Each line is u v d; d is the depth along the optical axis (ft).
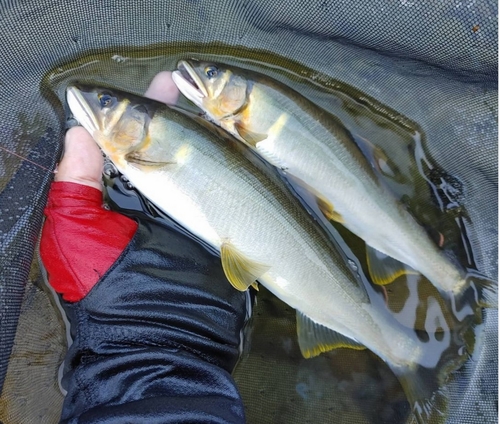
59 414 0.75
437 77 0.79
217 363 0.76
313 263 0.80
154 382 0.67
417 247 0.82
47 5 0.76
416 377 0.79
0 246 0.74
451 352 0.79
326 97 0.86
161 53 0.86
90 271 0.72
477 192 0.80
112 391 0.66
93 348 0.70
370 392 0.80
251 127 0.85
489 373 0.77
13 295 0.74
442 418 0.76
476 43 0.76
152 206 0.85
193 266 0.80
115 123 0.79
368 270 0.85
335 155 0.83
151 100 0.81
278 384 0.82
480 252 0.80
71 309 0.74
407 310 0.81
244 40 0.85
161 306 0.74
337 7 0.77
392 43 0.79
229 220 0.80
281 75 0.87
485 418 0.75
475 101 0.79
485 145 0.79
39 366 0.76
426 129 0.83
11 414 0.72
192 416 0.64
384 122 0.84
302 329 0.82
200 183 0.79
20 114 0.78
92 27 0.80
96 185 0.79
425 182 0.83
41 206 0.79
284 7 0.79
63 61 0.82
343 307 0.81
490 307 0.79
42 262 0.76
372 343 0.81
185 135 0.79
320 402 0.81
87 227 0.74
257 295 0.86
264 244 0.79
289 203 0.81
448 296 0.81
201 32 0.84
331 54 0.83
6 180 0.76
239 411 0.68
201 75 0.85
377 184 0.83
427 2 0.75
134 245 0.76
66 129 0.83
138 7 0.80
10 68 0.77
